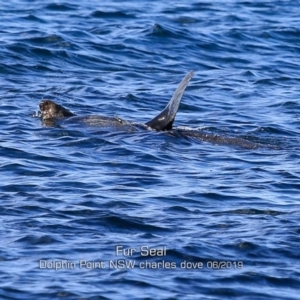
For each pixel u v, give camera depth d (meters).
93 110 74.81
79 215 48.94
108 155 60.97
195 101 79.00
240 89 84.00
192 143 64.94
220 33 103.00
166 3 117.12
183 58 94.75
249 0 121.44
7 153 60.34
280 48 100.94
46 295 39.91
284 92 83.75
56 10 110.31
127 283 41.22
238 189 54.62
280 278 42.53
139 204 51.16
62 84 82.38
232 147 64.75
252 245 45.47
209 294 40.75
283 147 65.81
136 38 98.56
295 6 119.81
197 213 50.19
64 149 61.84
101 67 89.75
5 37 94.75
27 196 51.69
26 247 44.69
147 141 64.31
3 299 39.38
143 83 84.88
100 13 108.38
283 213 50.44
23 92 78.44
